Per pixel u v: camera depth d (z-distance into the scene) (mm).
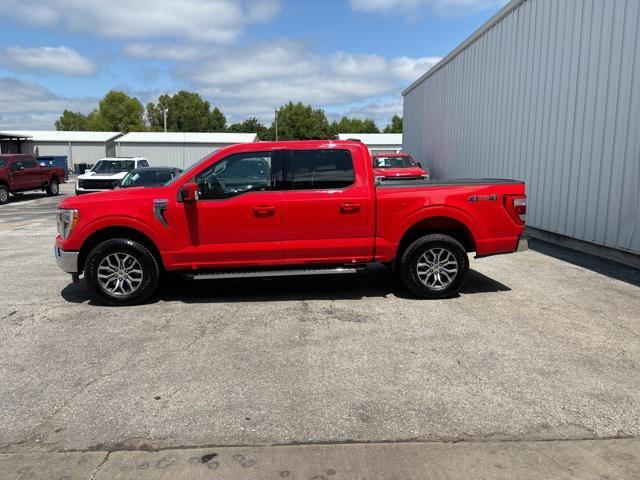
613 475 2881
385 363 4398
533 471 2922
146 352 4695
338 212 6094
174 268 6082
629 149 7727
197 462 3037
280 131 91062
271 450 3150
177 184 6047
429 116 20297
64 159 45125
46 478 2914
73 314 5836
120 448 3197
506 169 12172
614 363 4383
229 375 4195
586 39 8797
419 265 6273
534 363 4383
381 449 3150
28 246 10562
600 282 7094
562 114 9578
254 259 6125
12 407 3719
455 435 3295
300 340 4953
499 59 12562
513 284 7031
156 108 104000
